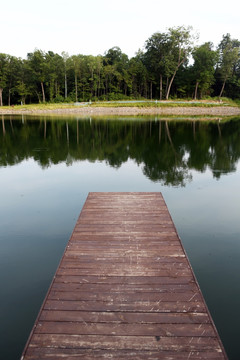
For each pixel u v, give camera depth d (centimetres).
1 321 353
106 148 1563
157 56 5219
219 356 266
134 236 506
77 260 429
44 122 2942
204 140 1791
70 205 741
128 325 301
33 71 5206
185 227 605
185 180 960
